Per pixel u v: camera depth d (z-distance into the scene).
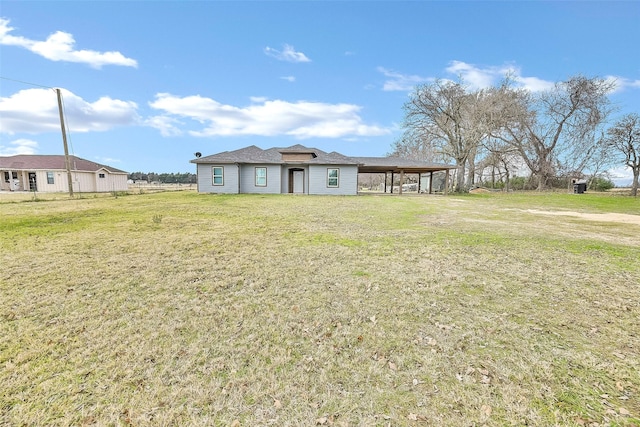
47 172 24.28
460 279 4.08
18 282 3.78
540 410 1.80
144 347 2.41
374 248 5.70
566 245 6.19
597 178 27.38
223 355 2.32
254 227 7.71
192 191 22.59
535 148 28.03
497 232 7.55
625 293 3.65
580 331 2.76
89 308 3.09
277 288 3.70
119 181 28.39
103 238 6.27
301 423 1.69
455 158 26.00
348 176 20.25
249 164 19.86
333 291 3.62
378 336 2.64
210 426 1.66
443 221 9.34
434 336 2.65
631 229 8.38
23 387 1.94
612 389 2.00
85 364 2.19
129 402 1.83
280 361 2.26
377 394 1.94
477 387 2.01
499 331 2.74
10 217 8.75
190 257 4.97
